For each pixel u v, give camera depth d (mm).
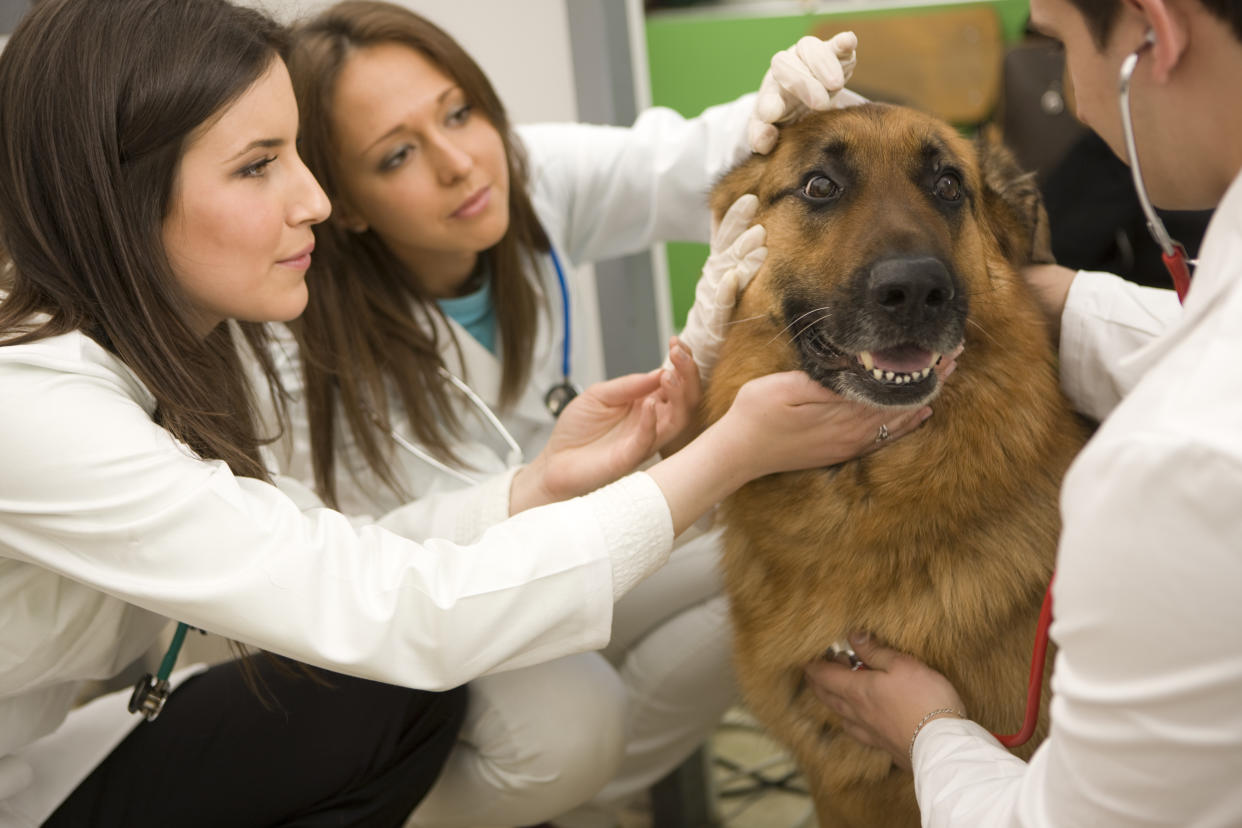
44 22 1485
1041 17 1205
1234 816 916
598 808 2533
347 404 2201
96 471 1390
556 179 2613
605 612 1579
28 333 1472
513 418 2490
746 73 3422
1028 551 1694
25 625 1543
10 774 1641
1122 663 917
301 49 2168
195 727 1838
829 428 1652
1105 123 1203
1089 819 991
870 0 3549
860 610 1732
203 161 1523
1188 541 853
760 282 1892
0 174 1502
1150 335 1772
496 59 3076
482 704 2143
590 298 3270
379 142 2137
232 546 1444
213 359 1702
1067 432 1831
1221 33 1010
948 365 1669
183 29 1511
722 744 3176
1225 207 999
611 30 3041
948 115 3697
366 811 1889
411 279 2354
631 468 1912
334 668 1497
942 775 1363
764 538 1830
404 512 2059
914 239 1650
